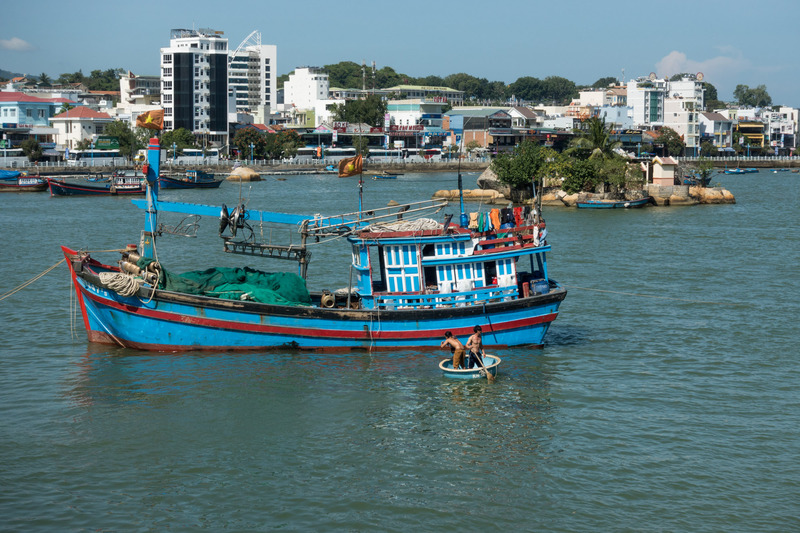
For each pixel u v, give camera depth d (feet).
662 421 85.56
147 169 109.40
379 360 104.47
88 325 109.29
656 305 140.87
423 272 106.42
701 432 82.69
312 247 210.38
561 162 360.69
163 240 221.66
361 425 83.92
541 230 108.47
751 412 88.33
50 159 556.51
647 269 178.50
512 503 68.39
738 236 238.68
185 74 642.22
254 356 104.78
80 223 272.92
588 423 84.89
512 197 369.30
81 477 72.02
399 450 78.13
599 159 355.36
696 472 73.87
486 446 79.20
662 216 302.86
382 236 104.94
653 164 360.28
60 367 100.89
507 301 107.34
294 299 108.37
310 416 86.07
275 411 87.30
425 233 105.29
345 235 108.27
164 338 104.37
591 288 156.35
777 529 64.75
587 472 73.82
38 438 79.66
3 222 274.77
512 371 101.65
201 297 102.42
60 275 166.61
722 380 99.19
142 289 102.27
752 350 112.27
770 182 548.31
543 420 85.66
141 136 588.91
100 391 92.63
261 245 111.55
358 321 104.99
